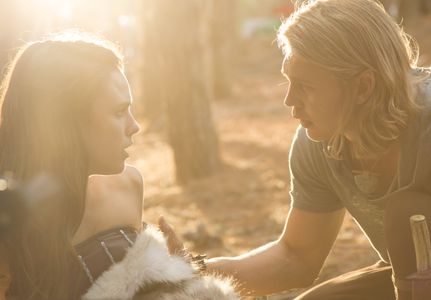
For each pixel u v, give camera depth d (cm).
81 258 232
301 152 321
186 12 1157
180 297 230
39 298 228
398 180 286
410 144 278
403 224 280
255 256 339
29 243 226
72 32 250
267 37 3884
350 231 745
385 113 276
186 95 1158
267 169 1188
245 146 1422
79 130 228
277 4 4625
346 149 296
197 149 1157
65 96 226
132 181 254
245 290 339
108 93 230
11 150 228
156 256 231
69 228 227
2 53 473
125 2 1706
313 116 281
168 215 952
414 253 280
